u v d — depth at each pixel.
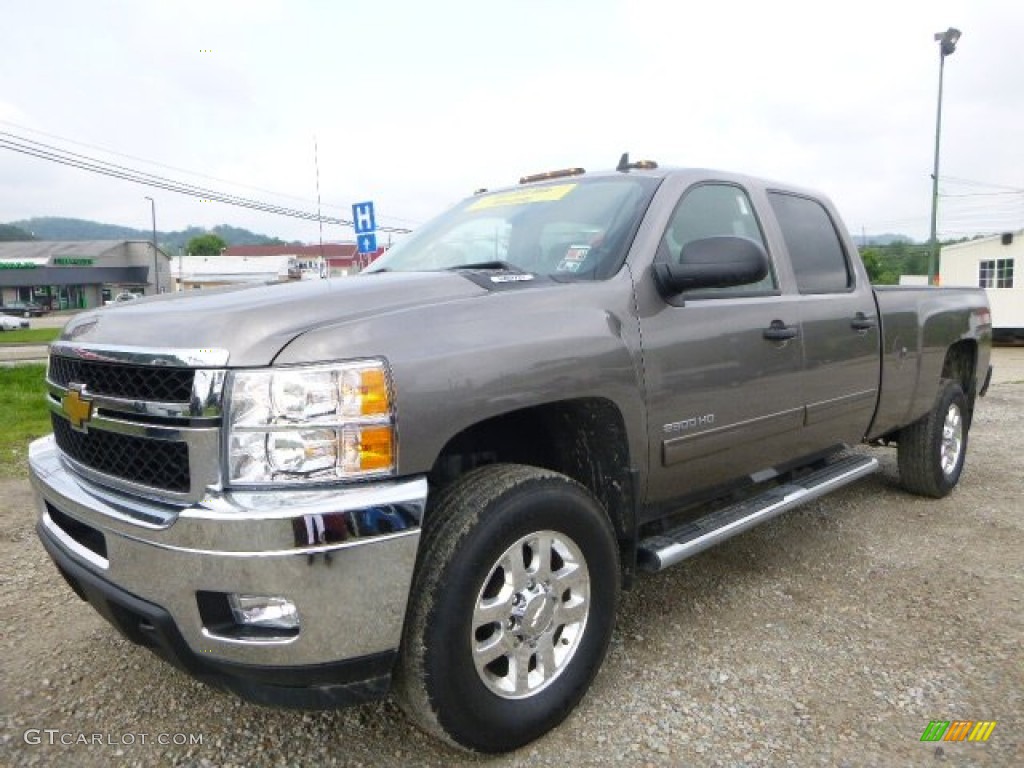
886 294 4.43
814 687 2.81
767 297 3.52
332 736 2.56
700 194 3.41
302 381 2.03
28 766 2.42
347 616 2.04
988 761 2.38
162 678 2.93
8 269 72.69
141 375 2.19
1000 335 22.88
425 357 2.19
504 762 2.41
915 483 5.13
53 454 2.76
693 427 3.06
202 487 2.05
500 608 2.35
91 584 2.30
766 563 4.04
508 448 2.91
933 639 3.18
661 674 2.91
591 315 2.68
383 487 2.08
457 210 3.95
